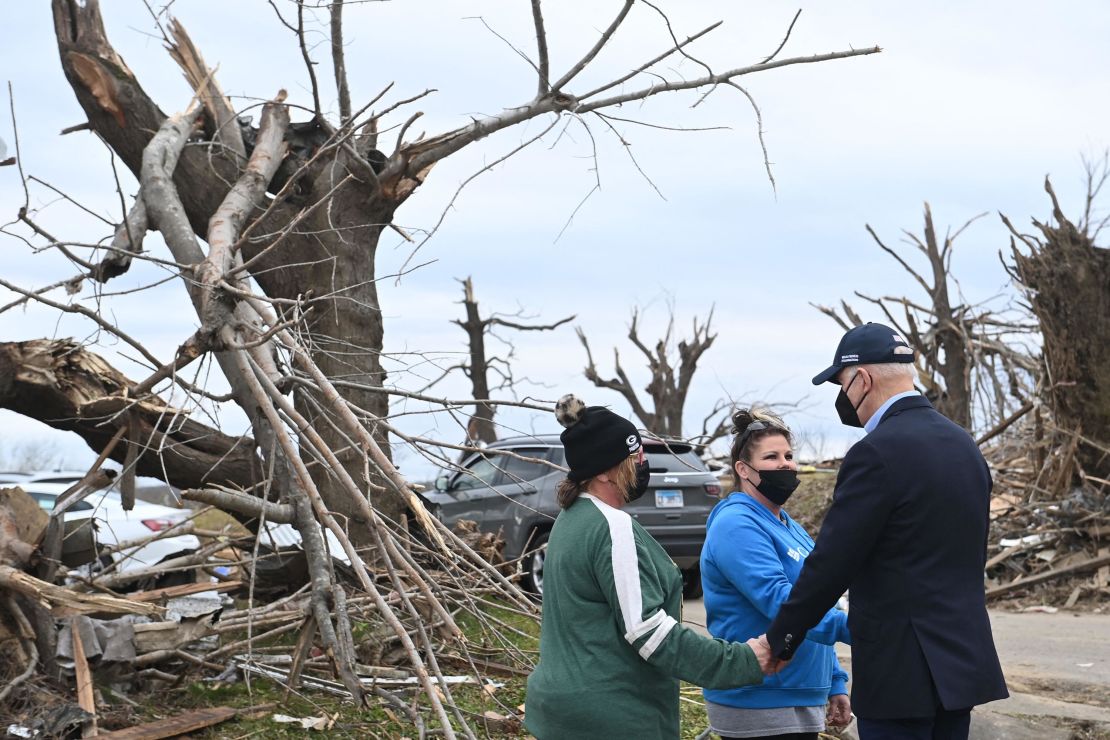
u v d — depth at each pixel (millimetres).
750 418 3816
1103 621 9672
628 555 2973
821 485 16641
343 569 6648
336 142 6438
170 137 8367
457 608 6832
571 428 3186
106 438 7227
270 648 5980
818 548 3160
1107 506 11539
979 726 5520
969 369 16500
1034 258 12508
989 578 11906
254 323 6352
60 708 4648
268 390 5480
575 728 2955
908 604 3113
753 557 3529
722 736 3658
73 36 8953
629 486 3186
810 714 3613
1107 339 11992
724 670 2979
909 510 3109
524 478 10859
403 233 8664
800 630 3160
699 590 11531
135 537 9523
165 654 5422
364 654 6148
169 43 8523
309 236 8453
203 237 9359
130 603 4996
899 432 3203
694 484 10805
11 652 4926
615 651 2982
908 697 3088
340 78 8367
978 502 3180
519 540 10586
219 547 6668
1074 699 6496
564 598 3062
